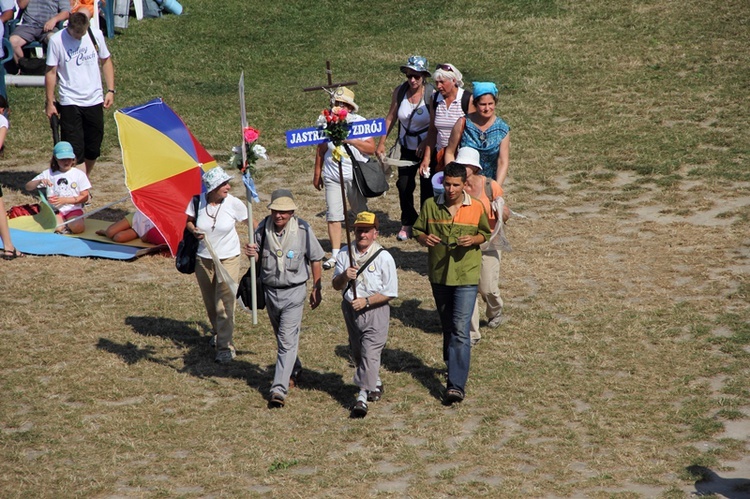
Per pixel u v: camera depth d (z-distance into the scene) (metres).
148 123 26.98
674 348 26.98
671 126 48.59
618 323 28.78
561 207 40.19
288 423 23.64
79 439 22.94
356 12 71.00
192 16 71.25
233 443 22.64
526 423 23.06
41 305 31.12
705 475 20.41
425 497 19.91
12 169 46.41
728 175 41.94
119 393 25.20
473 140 28.66
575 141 47.66
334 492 20.31
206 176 25.91
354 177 33.91
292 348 24.42
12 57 50.38
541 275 32.94
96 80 40.53
